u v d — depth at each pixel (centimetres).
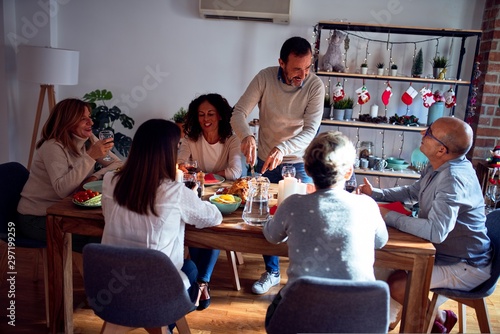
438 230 167
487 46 352
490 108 355
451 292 186
